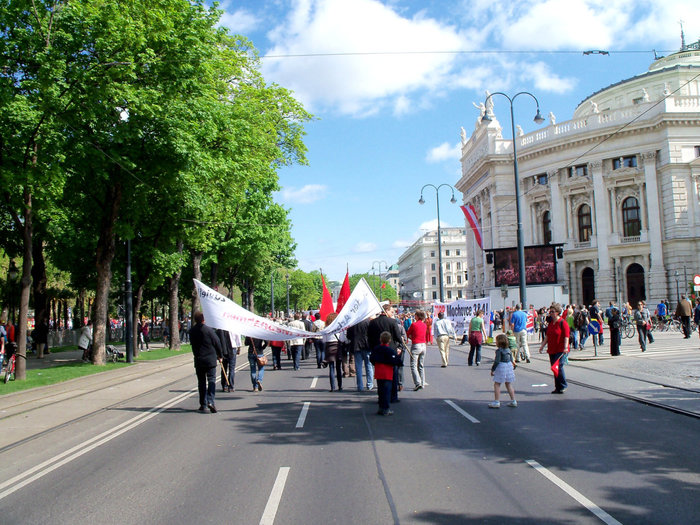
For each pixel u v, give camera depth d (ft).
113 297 161.17
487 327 108.58
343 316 49.44
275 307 354.54
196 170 71.77
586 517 18.62
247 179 92.68
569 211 193.88
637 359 67.56
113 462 26.99
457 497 20.81
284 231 171.94
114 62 57.57
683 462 24.81
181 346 131.85
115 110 65.16
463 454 26.99
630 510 19.16
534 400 42.39
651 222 175.22
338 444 29.58
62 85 56.13
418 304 353.31
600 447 27.71
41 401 47.06
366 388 50.72
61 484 23.65
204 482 23.30
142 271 101.24
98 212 82.58
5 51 54.54
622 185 182.29
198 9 67.36
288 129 123.95
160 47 63.87
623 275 181.78
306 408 41.06
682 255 168.66
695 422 32.96
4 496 22.25
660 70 199.52
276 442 30.35
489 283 214.07
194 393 50.83
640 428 31.71
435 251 492.95
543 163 200.34
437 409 39.29
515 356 69.21
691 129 171.94
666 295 171.22
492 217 214.90
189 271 147.95
